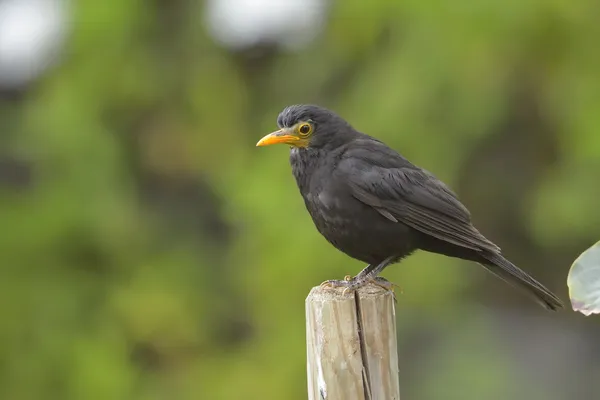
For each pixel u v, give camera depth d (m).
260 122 15.57
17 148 15.48
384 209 7.56
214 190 15.80
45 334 15.02
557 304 7.42
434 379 14.12
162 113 15.71
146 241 15.78
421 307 13.77
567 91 12.64
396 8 13.09
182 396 14.98
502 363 14.35
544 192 13.10
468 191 14.36
